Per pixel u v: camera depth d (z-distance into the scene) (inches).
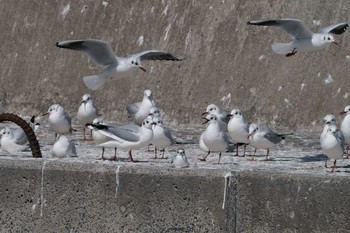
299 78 871.1
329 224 492.1
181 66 927.0
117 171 507.2
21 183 518.0
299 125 848.9
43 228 517.0
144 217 505.7
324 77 863.7
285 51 666.8
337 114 842.2
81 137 776.9
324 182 491.5
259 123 864.9
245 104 879.7
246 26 917.2
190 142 754.8
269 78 882.8
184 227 502.3
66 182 513.0
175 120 898.7
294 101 861.2
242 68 898.7
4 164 519.2
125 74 645.3
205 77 910.4
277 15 908.0
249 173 498.9
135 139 598.2
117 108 928.9
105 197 509.4
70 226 513.3
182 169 502.9
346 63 862.5
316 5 896.3
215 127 617.0
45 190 515.5
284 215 496.4
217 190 498.9
